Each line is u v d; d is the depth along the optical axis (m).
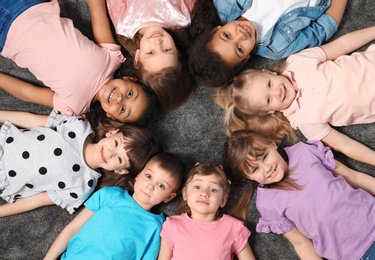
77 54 1.21
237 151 1.21
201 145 1.35
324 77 1.22
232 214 1.31
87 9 1.35
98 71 1.23
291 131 1.32
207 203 1.17
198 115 1.36
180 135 1.35
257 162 1.20
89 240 1.21
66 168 1.24
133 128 1.25
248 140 1.21
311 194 1.18
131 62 1.34
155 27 1.22
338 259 1.19
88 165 1.26
